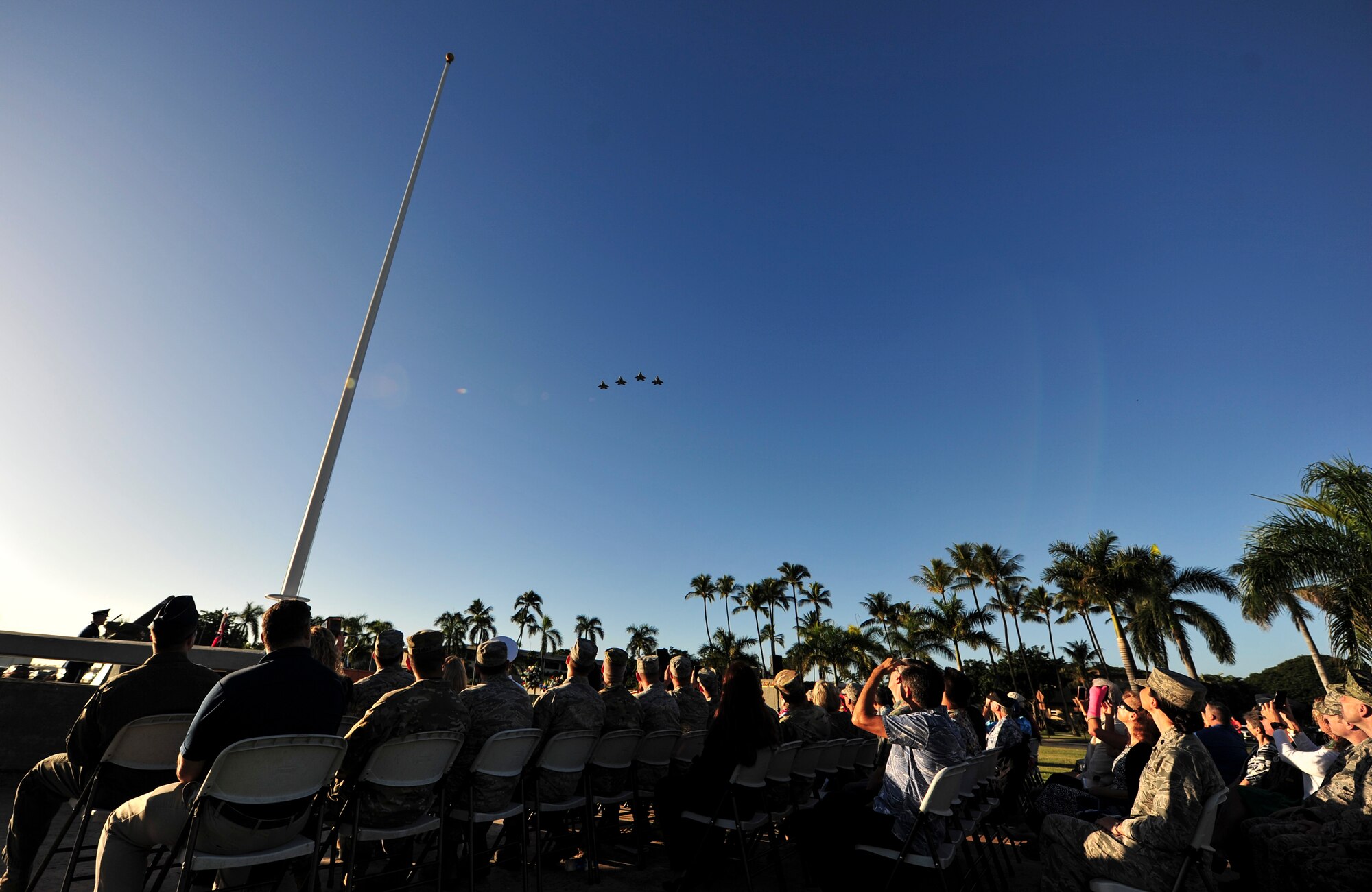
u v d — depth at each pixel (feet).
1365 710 11.85
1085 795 16.57
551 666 229.04
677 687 20.85
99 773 9.81
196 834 7.93
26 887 10.31
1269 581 41.32
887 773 13.02
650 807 18.78
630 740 15.12
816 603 223.10
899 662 14.05
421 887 12.89
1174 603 111.96
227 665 19.72
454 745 11.26
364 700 14.28
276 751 8.39
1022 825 22.85
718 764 13.83
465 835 13.05
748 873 13.28
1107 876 10.17
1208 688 15.62
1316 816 11.21
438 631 12.19
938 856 12.20
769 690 41.32
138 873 8.87
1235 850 12.42
